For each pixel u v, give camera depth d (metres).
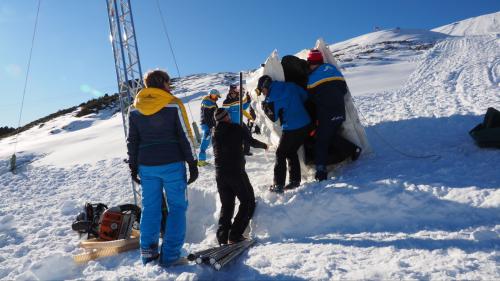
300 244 4.03
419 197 4.20
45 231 6.34
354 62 45.38
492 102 8.85
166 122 3.87
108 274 3.96
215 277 3.62
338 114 5.14
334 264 3.37
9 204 9.13
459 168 4.77
